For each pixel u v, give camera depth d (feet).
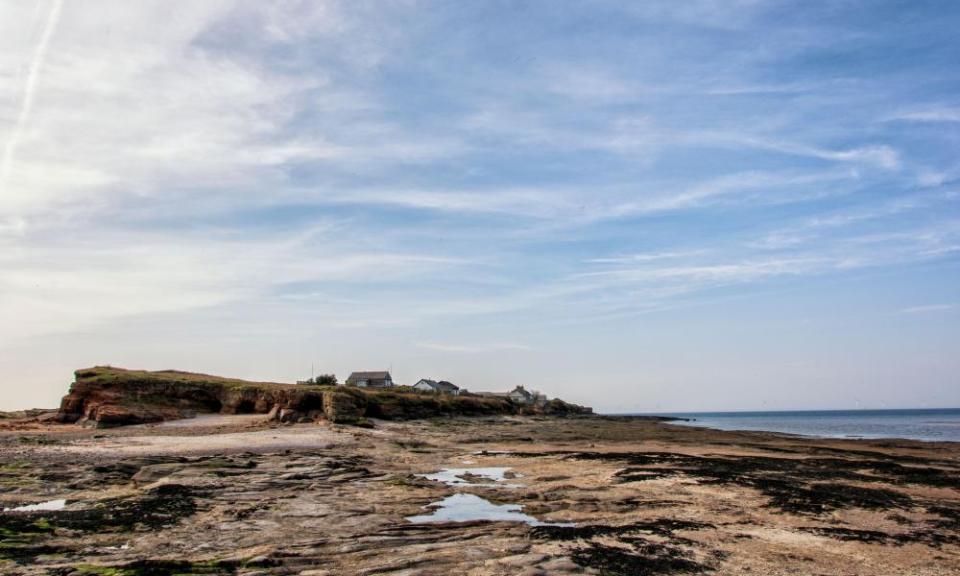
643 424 347.15
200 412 215.92
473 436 199.31
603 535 58.13
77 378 212.43
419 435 194.18
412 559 49.16
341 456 121.60
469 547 53.01
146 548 53.06
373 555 50.80
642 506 74.02
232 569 47.14
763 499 77.92
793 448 160.25
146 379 212.23
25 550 51.62
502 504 75.77
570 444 170.30
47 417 198.80
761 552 53.72
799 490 83.82
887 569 49.96
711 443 178.81
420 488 85.81
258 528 60.59
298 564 48.49
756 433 252.21
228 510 68.28
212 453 120.57
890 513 70.38
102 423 182.09
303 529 60.44
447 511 71.15
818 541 57.82
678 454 136.05
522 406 424.46
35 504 71.92
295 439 150.00
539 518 68.03
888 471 105.50
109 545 53.98
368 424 207.41
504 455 132.36
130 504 69.77
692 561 50.37
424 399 287.89
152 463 100.17
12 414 257.96
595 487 87.04
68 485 81.92
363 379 406.82
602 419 447.01
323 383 337.93
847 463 115.65
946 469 113.29
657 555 51.60
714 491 83.46
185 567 47.24
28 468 93.45
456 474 101.86
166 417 200.44
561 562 48.65
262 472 95.55
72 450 114.73
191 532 58.70
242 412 222.28
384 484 88.74
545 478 96.07
